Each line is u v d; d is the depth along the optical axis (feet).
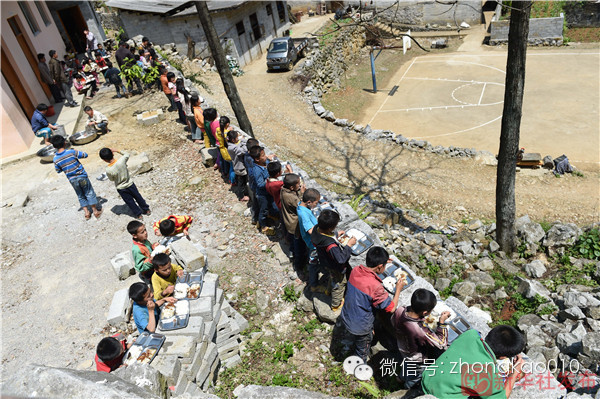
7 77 50.31
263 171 28.43
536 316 27.20
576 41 103.71
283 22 112.88
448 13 124.57
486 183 52.26
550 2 113.39
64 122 54.29
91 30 93.66
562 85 81.25
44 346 24.67
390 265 21.66
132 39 92.43
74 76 62.54
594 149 59.57
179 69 78.38
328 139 64.39
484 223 44.83
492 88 85.66
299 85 85.25
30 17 66.13
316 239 20.36
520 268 34.42
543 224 43.57
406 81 96.22
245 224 32.86
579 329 23.48
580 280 31.01
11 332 25.86
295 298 25.89
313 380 20.98
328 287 24.14
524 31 29.58
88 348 24.21
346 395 19.84
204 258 25.31
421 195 49.88
